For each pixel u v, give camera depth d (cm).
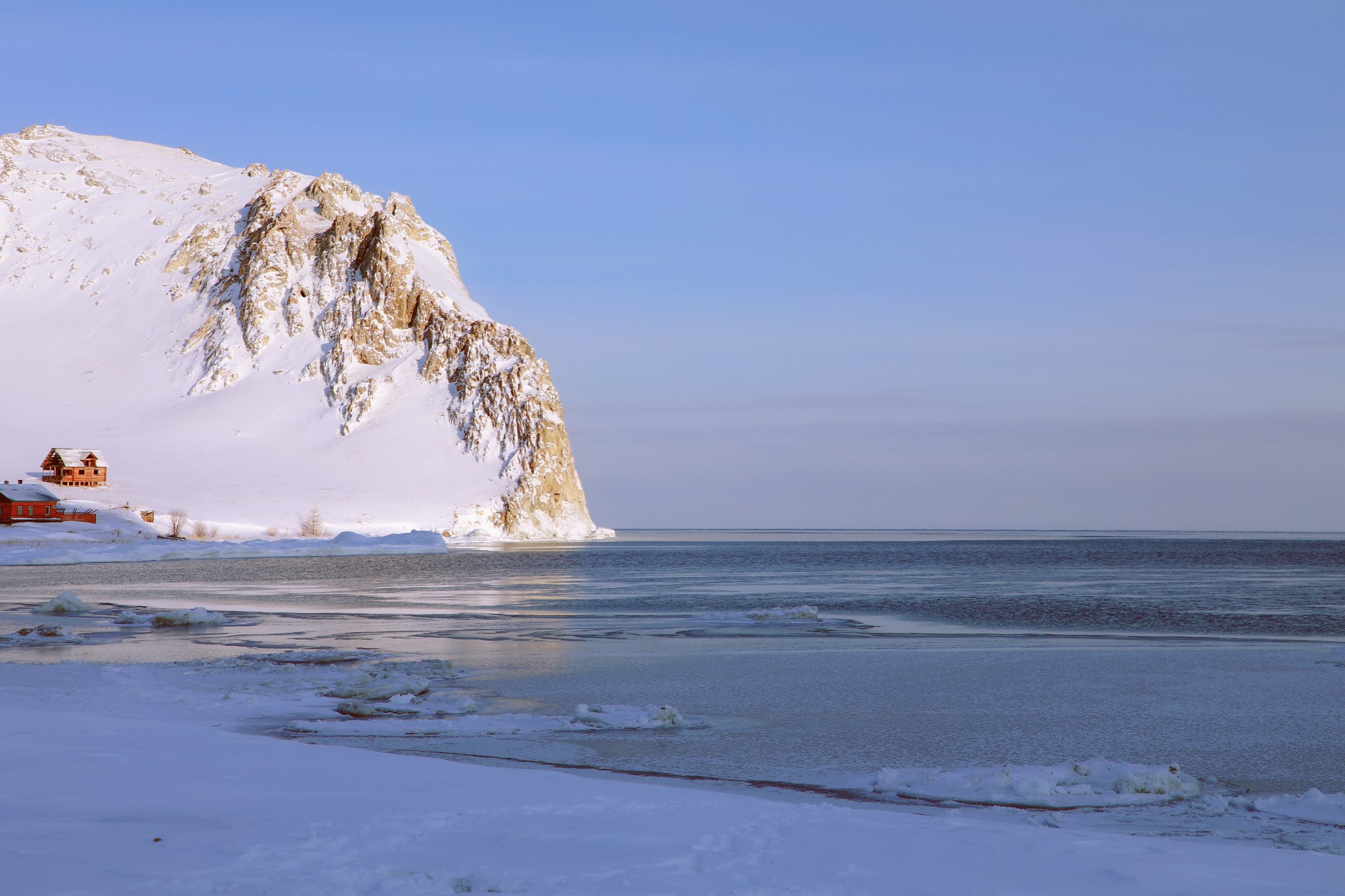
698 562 14825
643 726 2736
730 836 1367
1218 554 18838
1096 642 4753
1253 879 1247
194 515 18888
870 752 2458
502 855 1224
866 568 12975
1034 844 1391
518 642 4747
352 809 1451
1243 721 2848
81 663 3822
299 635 5044
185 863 1116
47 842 1188
